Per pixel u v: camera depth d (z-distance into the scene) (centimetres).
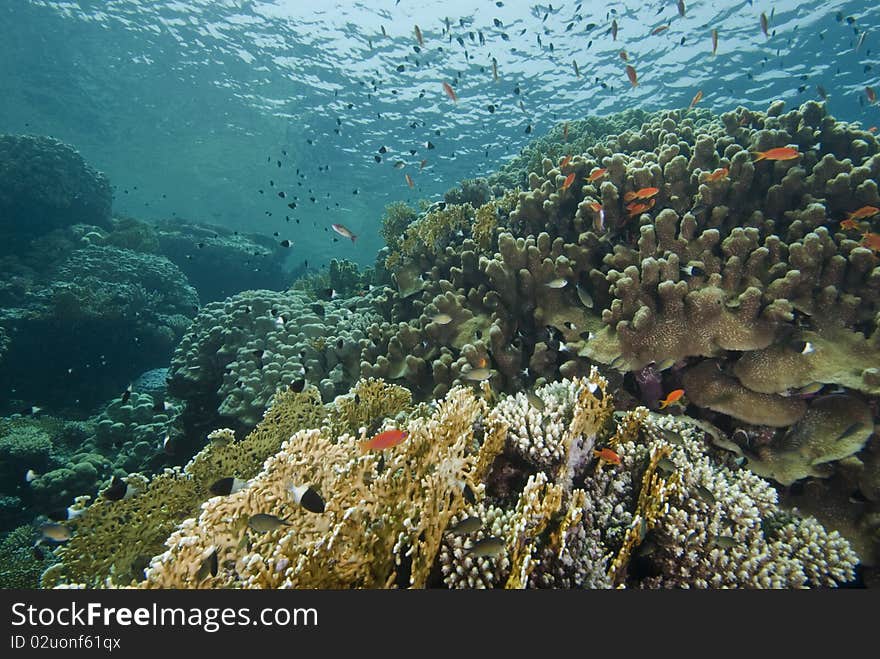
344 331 673
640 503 309
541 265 515
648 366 445
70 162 1688
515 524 261
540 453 321
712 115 980
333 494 283
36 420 1024
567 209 584
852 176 477
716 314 425
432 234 667
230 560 269
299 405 513
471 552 248
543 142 1195
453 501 290
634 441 377
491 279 530
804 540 332
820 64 1950
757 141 537
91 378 1288
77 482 782
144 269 1506
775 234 502
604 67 2177
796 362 403
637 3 1823
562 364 492
